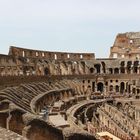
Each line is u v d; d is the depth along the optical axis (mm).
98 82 119562
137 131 62000
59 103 72875
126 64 125688
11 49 93062
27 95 65125
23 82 80062
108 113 75125
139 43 133125
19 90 66625
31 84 80438
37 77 90188
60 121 48250
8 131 17953
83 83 116688
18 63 93625
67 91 93000
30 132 28250
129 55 133250
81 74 118125
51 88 89125
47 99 75562
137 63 126812
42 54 110375
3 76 68938
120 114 74375
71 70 119812
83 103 81688
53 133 28734
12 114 33969
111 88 121625
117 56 137000
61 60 118250
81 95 102062
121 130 59156
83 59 125188
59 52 118375
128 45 135750
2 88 63438
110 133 51781
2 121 34625
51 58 114688
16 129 33750
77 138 27453
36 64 104375
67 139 27312
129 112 84438
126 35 137500
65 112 61500
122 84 121625
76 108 70000
